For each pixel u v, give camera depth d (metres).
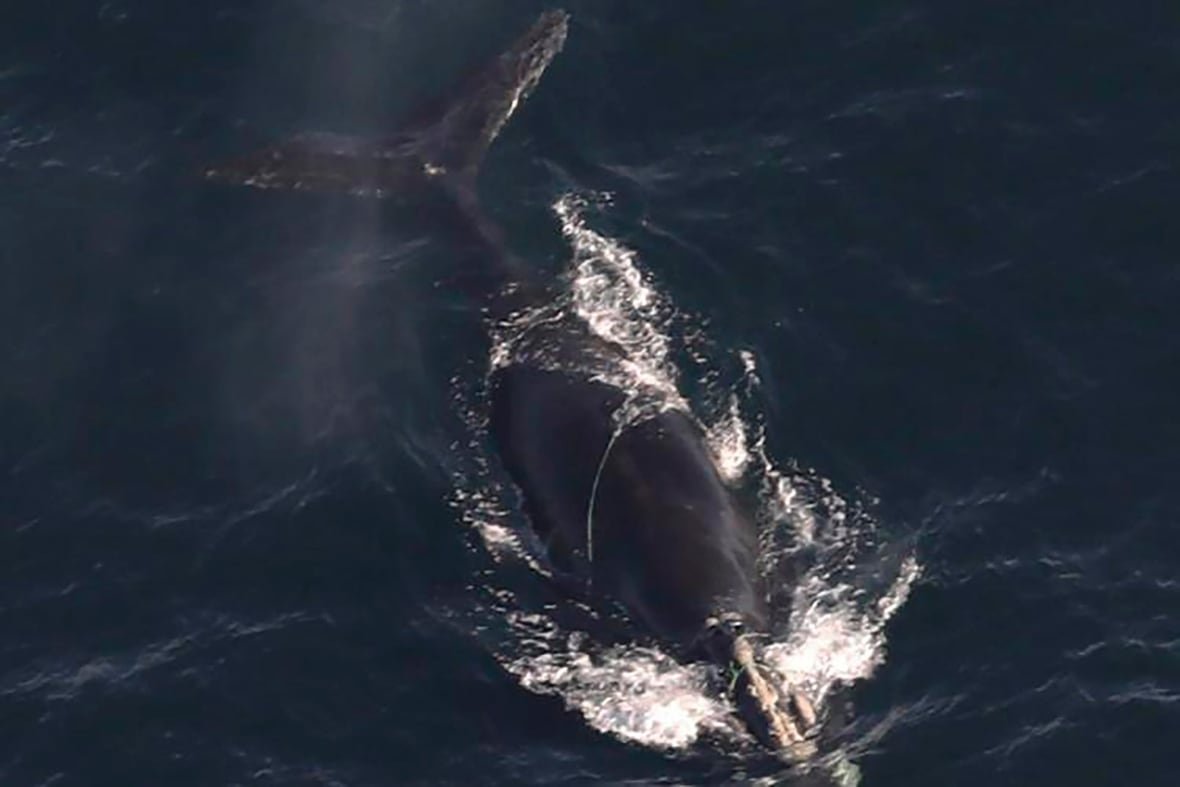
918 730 101.75
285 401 120.38
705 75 135.50
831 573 107.94
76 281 128.25
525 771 101.88
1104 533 111.25
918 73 135.00
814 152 130.62
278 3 142.12
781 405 116.25
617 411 111.44
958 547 109.81
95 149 135.12
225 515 115.31
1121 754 101.69
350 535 113.31
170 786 103.62
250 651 108.75
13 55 140.12
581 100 134.00
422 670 106.81
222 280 127.31
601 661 104.50
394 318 122.88
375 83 137.12
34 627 111.25
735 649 100.81
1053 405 117.12
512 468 113.00
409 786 102.31
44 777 104.62
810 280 123.25
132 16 141.38
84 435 120.25
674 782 99.75
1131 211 127.19
